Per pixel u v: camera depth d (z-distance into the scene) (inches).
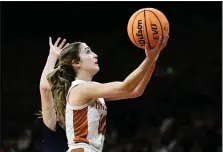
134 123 557.9
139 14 209.9
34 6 748.0
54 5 749.3
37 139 489.7
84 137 218.5
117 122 611.8
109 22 746.2
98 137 221.6
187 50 699.4
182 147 453.7
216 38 701.3
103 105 225.6
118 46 725.3
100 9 747.4
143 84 218.5
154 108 625.9
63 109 232.1
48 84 249.4
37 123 490.6
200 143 466.3
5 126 651.5
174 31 717.3
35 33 751.1
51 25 754.2
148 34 205.6
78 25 752.3
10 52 731.4
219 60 682.8
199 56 691.4
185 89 655.8
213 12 715.4
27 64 724.0
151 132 549.0
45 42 746.8
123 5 742.5
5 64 721.6
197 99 625.3
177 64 687.7
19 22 748.0
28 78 714.2
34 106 683.4
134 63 706.2
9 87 705.0
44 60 729.6
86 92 215.3
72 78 230.7
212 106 603.8
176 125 482.0
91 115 219.0
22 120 673.0
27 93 700.7
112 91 207.6
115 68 709.3
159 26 205.6
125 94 227.8
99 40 737.6
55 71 232.8
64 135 338.6
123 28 742.5
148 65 199.2
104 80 707.4
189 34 711.7
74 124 220.2
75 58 227.8
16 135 631.8
